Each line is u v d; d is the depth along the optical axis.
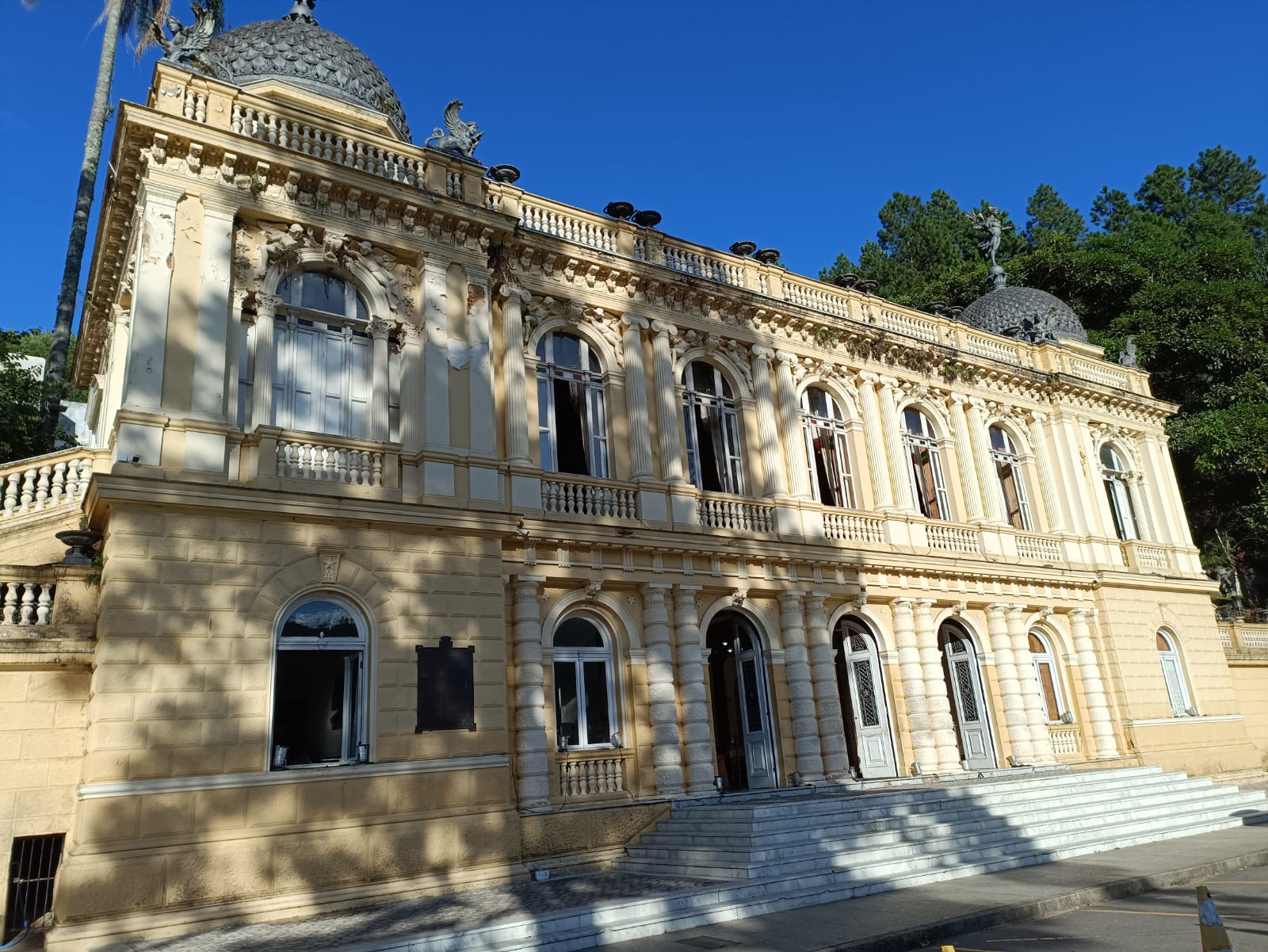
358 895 12.55
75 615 13.14
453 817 13.73
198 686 12.39
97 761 11.48
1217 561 36.66
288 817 12.55
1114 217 47.59
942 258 44.78
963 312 32.53
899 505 22.72
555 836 15.07
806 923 10.51
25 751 12.43
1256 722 29.20
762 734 19.19
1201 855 13.85
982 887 12.18
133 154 14.43
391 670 13.93
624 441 19.11
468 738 14.30
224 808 12.15
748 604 19.27
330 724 13.52
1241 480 36.41
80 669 12.96
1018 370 26.27
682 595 18.19
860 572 20.98
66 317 25.00
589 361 19.39
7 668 12.48
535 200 19.12
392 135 20.34
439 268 16.58
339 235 15.66
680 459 19.30
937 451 24.77
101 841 11.27
